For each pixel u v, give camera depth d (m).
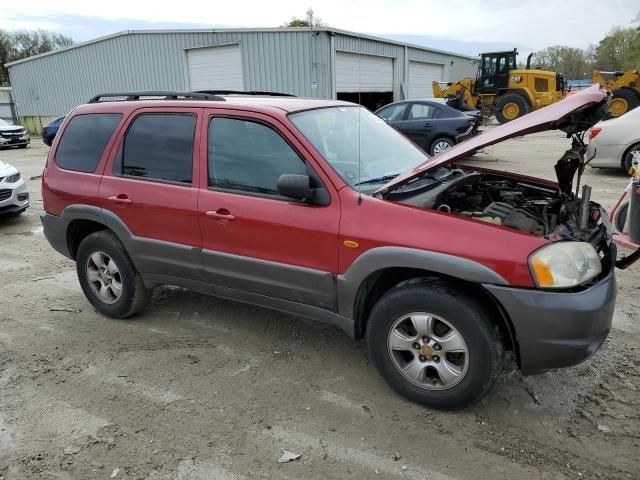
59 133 4.56
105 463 2.75
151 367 3.70
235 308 4.66
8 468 2.74
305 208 3.23
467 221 2.84
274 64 22.67
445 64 34.28
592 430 2.91
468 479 2.58
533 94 23.20
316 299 3.31
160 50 25.34
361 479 2.60
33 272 5.88
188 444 2.88
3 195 7.99
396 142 4.07
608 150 10.30
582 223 3.21
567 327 2.66
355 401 3.23
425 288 2.95
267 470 2.67
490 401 3.19
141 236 4.01
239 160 3.53
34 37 59.62
